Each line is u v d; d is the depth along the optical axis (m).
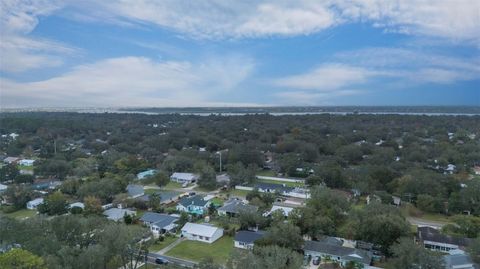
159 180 86.75
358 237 49.59
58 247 37.06
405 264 39.44
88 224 44.03
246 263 35.31
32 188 79.75
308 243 48.12
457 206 64.12
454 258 42.31
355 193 78.25
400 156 114.50
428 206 65.50
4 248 37.09
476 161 104.69
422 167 95.00
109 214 62.69
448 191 72.25
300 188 81.31
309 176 89.00
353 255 44.66
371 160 103.50
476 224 52.94
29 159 117.94
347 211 60.44
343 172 85.56
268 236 47.50
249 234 52.78
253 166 97.75
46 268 30.86
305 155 110.56
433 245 49.38
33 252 35.06
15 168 91.19
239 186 87.06
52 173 95.06
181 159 103.31
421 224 60.28
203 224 59.34
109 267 40.34
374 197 71.12
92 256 35.44
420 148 118.00
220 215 63.47
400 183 74.00
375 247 48.34
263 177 96.69
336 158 106.19
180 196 78.75
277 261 36.19
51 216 63.38
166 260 46.56
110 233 40.31
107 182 75.38
